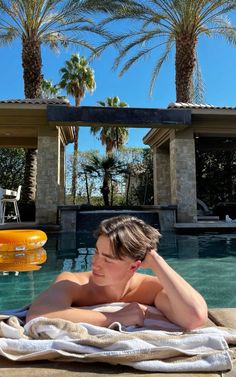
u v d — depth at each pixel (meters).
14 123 11.21
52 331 1.45
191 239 9.06
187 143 11.61
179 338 1.41
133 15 12.74
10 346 1.38
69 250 7.23
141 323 1.64
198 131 11.71
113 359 1.28
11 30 13.67
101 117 10.57
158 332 1.50
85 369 1.27
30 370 1.26
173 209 11.16
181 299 1.57
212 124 11.68
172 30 13.29
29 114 11.02
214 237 9.49
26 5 12.70
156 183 15.07
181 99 12.88
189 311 1.56
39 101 10.63
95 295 1.79
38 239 6.29
